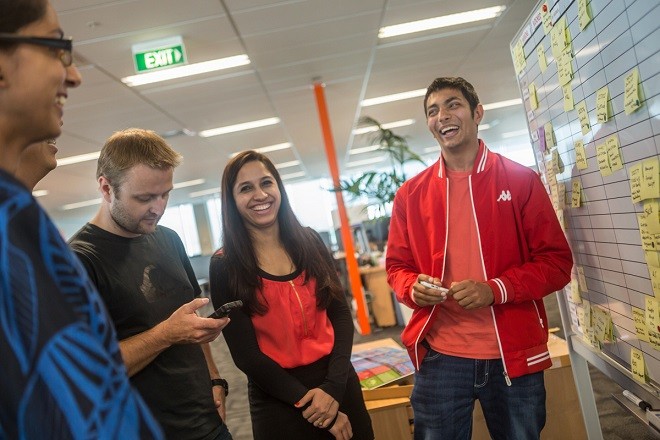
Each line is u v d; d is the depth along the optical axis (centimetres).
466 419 166
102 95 534
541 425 159
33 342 42
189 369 135
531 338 156
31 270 43
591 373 331
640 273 131
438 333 168
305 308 159
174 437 127
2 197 44
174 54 434
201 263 1252
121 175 124
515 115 1069
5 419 42
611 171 136
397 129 1027
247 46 482
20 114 54
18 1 52
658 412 132
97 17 374
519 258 162
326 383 152
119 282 126
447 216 167
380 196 439
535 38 175
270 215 164
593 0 130
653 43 107
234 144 912
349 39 511
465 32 543
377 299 610
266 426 151
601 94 134
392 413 212
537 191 159
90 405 42
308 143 1044
